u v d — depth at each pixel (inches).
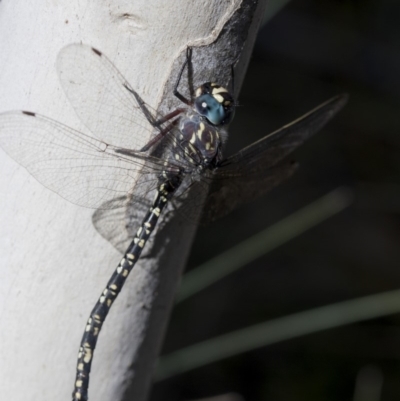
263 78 33.3
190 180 19.0
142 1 17.9
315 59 33.8
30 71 18.2
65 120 18.2
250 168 19.7
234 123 31.7
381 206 31.7
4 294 18.6
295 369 28.3
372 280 30.0
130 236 18.8
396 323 28.9
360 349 28.7
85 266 18.6
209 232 29.3
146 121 18.4
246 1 18.1
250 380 28.0
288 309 29.0
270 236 22.7
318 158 32.4
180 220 19.1
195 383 27.6
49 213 18.4
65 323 18.7
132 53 18.1
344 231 31.1
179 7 18.0
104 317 18.6
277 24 33.6
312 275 29.9
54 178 18.3
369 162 32.6
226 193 19.7
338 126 33.3
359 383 24.7
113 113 18.3
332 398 27.6
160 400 27.1
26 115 18.1
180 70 18.3
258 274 29.6
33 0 18.2
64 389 18.8
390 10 34.0
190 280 22.2
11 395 18.8
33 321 18.6
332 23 33.9
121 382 19.2
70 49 18.0
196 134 18.9
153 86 18.3
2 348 18.7
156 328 19.3
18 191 18.4
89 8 18.0
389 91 33.9
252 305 28.9
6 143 18.2
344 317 21.6
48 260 18.5
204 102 18.7
